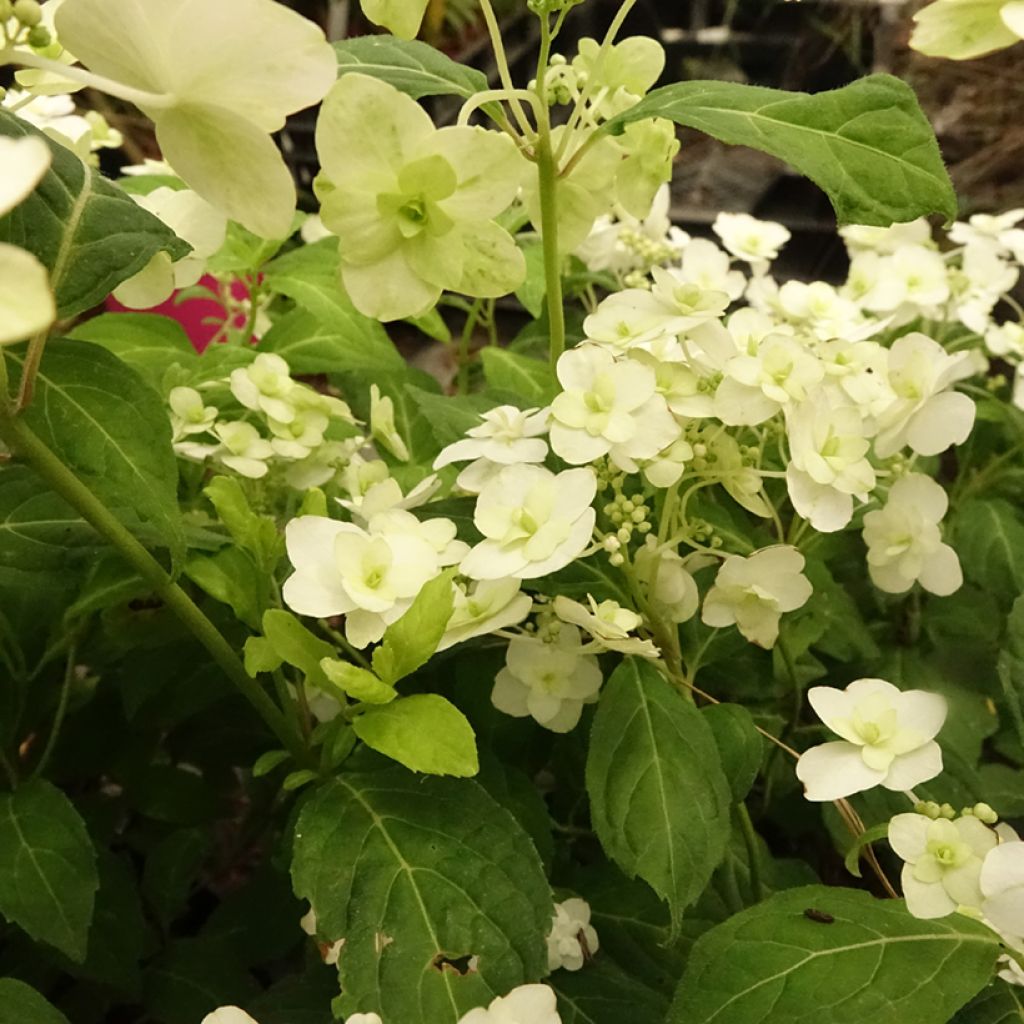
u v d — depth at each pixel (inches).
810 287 14.6
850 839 13.9
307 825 10.4
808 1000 9.2
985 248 18.4
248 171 8.4
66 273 9.0
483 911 9.8
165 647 14.3
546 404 14.4
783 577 10.7
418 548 10.2
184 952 15.4
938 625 17.1
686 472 11.2
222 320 21.7
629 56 12.1
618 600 11.3
